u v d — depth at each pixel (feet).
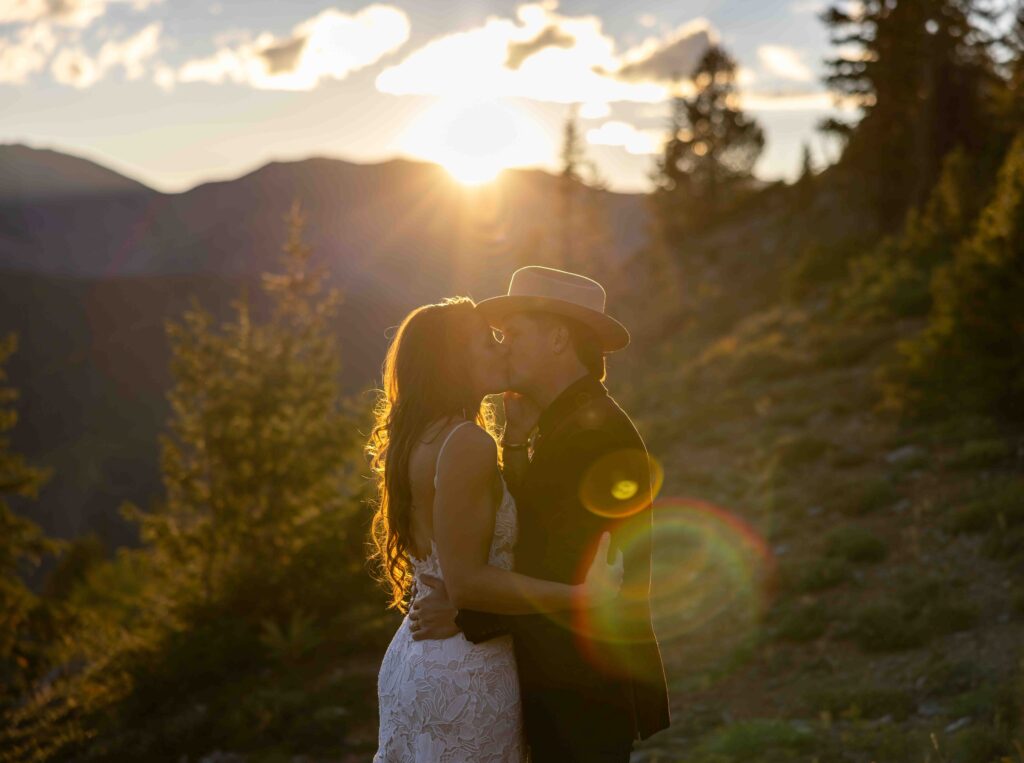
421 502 10.16
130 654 36.37
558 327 10.59
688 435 57.26
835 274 104.83
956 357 46.47
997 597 26.71
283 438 41.09
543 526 10.16
